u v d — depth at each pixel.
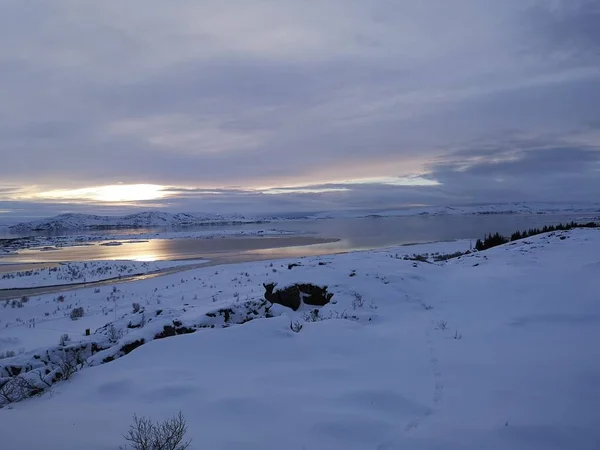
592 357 6.04
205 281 26.81
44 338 13.62
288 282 12.99
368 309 10.95
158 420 4.45
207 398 5.11
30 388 5.89
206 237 113.44
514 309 9.94
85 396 5.49
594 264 13.89
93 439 3.91
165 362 6.67
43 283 34.62
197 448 3.78
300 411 4.63
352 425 4.24
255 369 6.25
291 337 7.69
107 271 39.72
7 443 3.82
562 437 3.87
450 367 6.11
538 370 5.71
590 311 8.91
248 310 10.11
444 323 9.08
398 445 3.85
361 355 6.88
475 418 4.36
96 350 7.99
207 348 7.19
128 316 10.80
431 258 29.78
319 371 6.04
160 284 27.80
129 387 5.66
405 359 6.59
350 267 14.52
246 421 4.42
